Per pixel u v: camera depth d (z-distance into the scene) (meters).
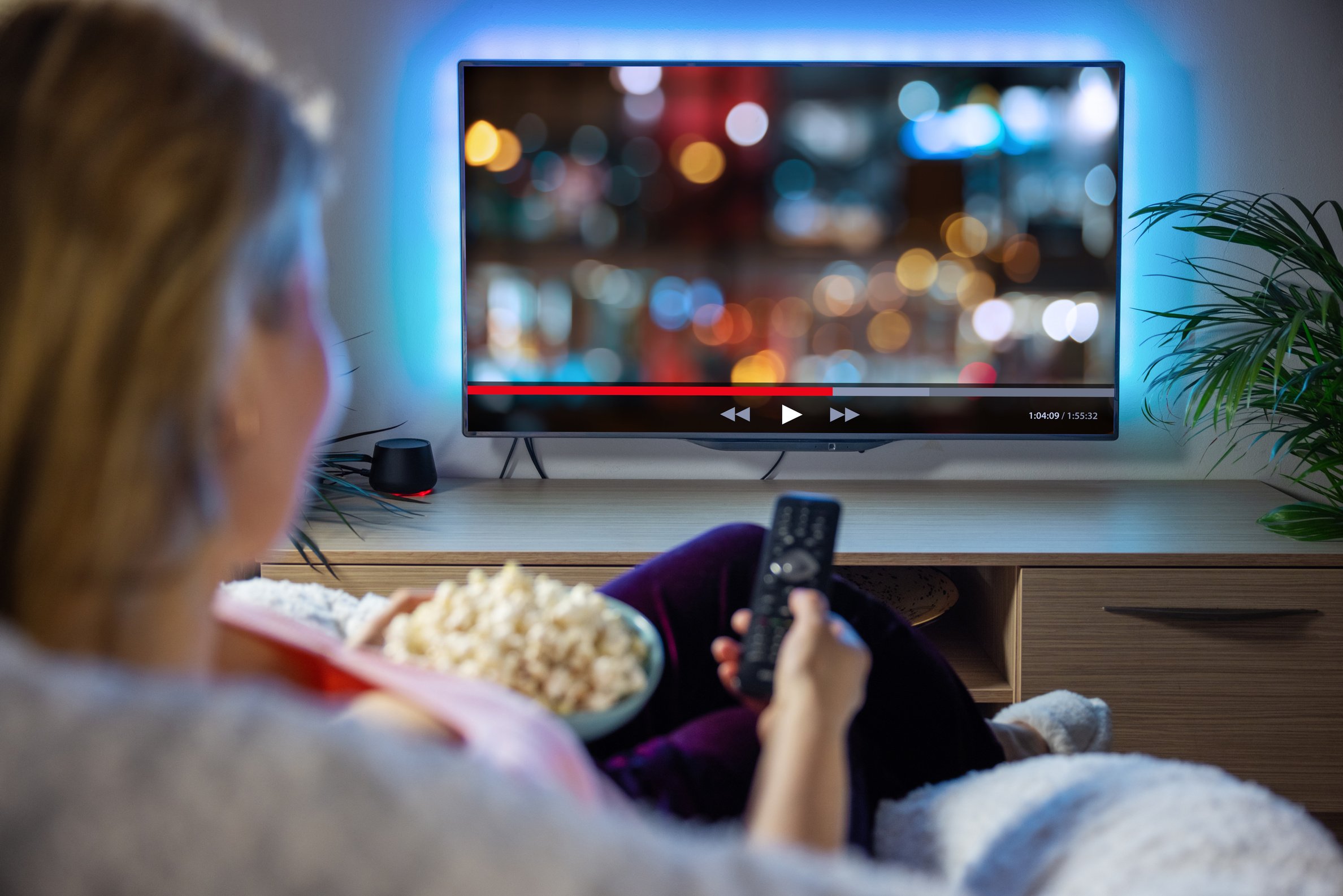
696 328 2.42
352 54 2.42
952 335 2.40
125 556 0.37
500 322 2.42
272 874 0.23
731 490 2.48
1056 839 0.71
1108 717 1.40
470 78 2.34
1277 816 0.68
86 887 0.23
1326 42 2.38
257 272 0.39
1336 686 2.02
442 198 2.47
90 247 0.34
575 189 2.37
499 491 2.46
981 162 2.35
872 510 2.30
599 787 0.57
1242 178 2.44
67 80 0.35
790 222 2.38
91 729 0.24
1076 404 2.42
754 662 0.86
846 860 0.30
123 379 0.35
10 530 0.35
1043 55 2.41
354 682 0.62
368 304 2.51
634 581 1.20
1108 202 2.36
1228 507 2.31
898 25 2.41
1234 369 1.98
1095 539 2.09
